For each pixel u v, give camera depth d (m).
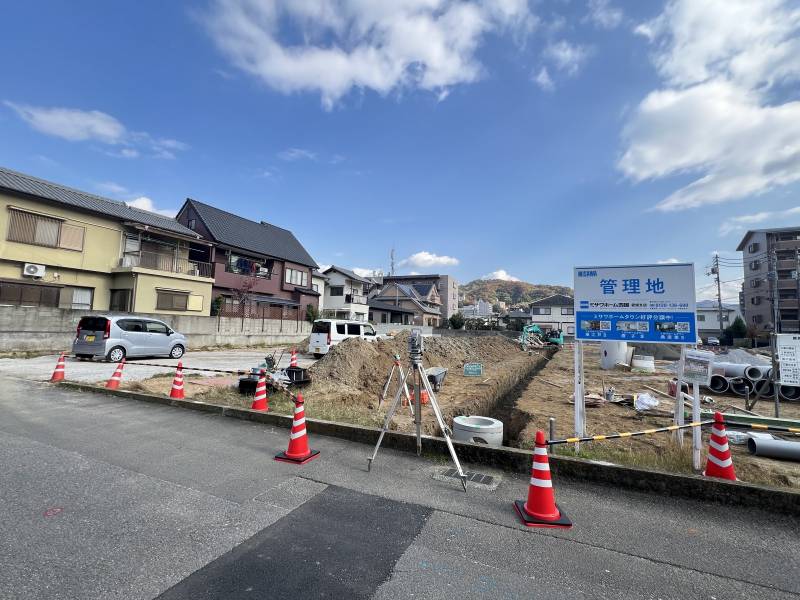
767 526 3.12
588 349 32.59
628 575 2.43
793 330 39.56
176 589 2.17
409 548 2.64
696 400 4.48
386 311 45.94
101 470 3.81
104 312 15.14
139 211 21.53
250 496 3.37
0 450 4.25
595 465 3.90
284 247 31.66
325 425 5.26
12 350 12.73
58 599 2.06
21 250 15.87
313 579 2.29
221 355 16.52
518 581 2.33
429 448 4.57
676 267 4.77
